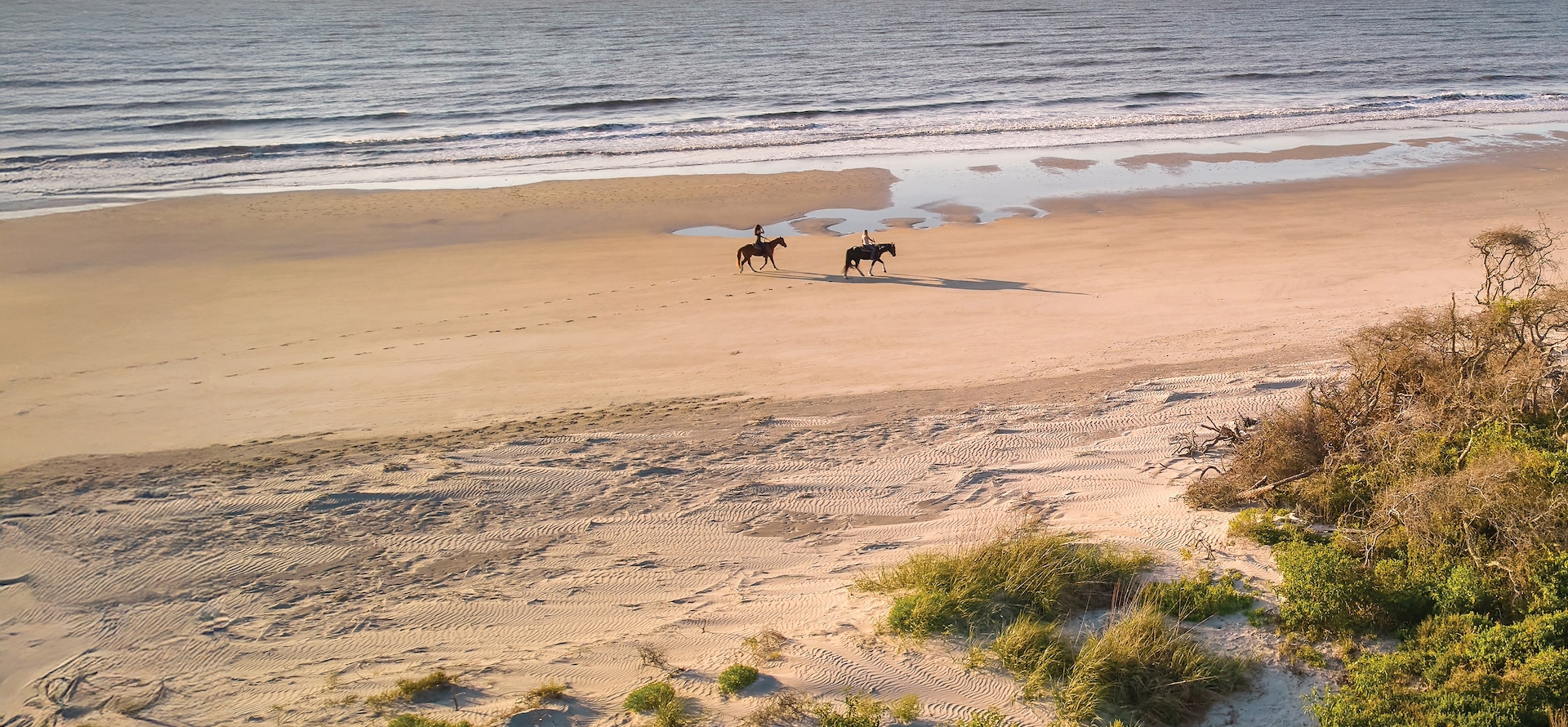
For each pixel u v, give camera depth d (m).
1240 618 8.30
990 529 10.98
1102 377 16.91
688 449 13.96
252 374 17.69
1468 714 6.87
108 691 8.25
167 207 30.61
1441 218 29.27
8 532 11.19
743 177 35.62
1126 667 7.61
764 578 10.08
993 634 8.28
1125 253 26.09
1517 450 9.77
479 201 32.03
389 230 28.64
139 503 11.98
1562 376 11.04
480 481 12.75
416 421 15.46
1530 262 13.95
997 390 16.55
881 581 9.41
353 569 10.45
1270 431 11.41
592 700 7.64
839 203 32.28
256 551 10.83
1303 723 7.21
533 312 21.55
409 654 8.71
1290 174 36.00
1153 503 11.26
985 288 23.11
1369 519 9.56
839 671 7.80
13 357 18.59
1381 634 8.05
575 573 10.31
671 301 22.33
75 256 25.55
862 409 15.76
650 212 30.98
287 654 8.77
